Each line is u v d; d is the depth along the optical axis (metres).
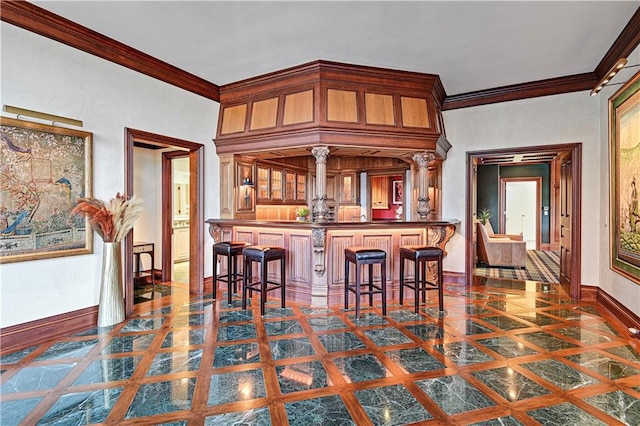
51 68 3.12
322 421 1.90
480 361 2.63
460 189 5.25
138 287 5.02
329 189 7.61
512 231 11.80
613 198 3.74
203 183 4.73
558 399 2.12
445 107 5.30
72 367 2.53
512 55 3.85
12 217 2.85
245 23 3.19
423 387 2.25
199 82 4.61
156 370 2.48
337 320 3.58
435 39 3.48
